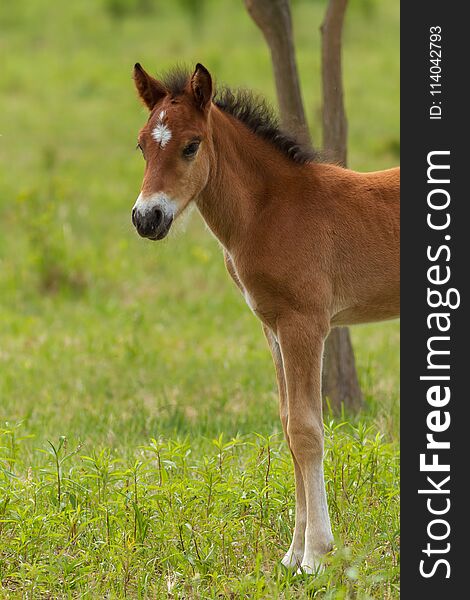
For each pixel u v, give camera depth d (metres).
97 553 7.68
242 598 6.98
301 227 7.90
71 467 9.22
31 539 7.69
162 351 14.12
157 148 7.66
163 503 8.09
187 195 7.75
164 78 8.23
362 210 8.06
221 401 11.91
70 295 16.67
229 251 8.16
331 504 8.29
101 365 13.48
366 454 8.60
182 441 10.20
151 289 17.00
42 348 14.02
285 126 8.49
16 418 11.34
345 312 8.20
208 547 7.70
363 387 12.27
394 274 8.08
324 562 7.28
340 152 11.14
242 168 8.04
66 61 31.97
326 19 10.96
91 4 38.50
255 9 10.94
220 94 8.41
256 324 15.29
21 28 35.81
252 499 8.02
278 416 11.32
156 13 37.81
